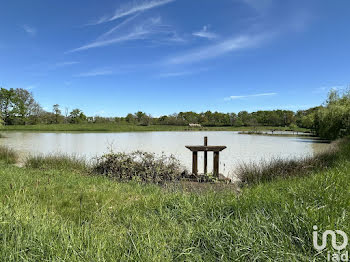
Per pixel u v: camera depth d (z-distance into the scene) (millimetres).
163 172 5797
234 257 1605
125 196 3781
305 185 3467
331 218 2031
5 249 1605
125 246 1799
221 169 7949
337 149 8125
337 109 19953
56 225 2174
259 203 2576
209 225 2121
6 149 9320
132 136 28297
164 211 2756
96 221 2598
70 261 1526
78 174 6062
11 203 2740
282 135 33375
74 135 28750
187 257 1626
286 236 1794
